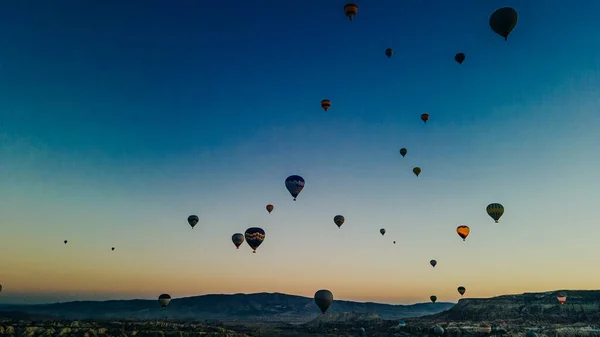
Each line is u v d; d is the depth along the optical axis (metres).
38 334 137.62
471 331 146.75
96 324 161.62
